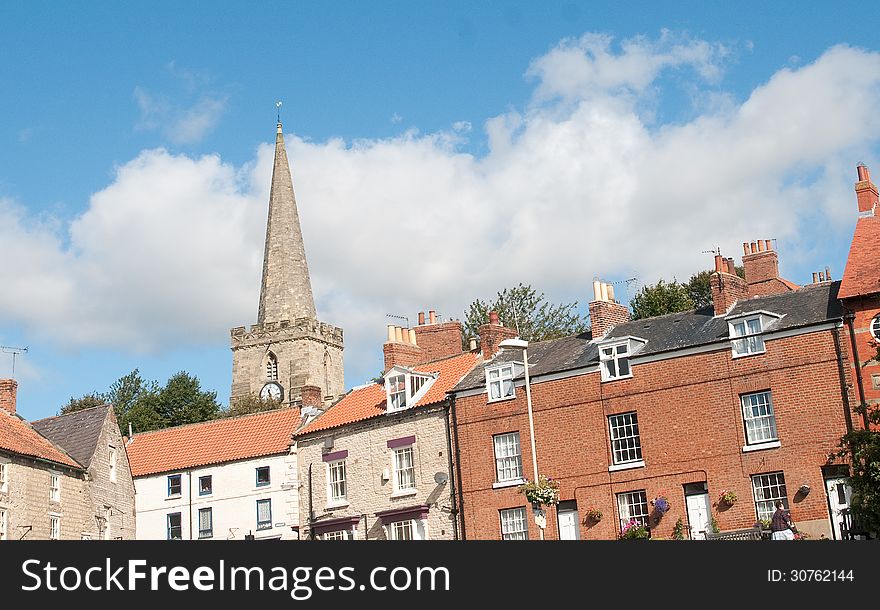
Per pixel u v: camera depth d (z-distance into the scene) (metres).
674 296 84.00
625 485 48.78
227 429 69.19
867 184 50.62
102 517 60.81
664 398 48.53
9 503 52.22
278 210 142.62
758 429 46.44
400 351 62.00
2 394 60.62
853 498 37.41
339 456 58.47
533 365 53.06
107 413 63.28
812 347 45.59
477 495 52.41
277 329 134.88
